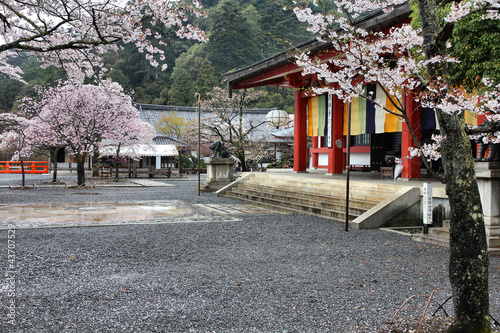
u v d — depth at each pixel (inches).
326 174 673.0
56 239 293.7
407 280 202.5
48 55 424.8
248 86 799.1
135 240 296.2
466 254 123.0
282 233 333.7
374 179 536.7
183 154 1711.4
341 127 655.1
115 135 971.9
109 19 343.0
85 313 152.9
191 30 374.0
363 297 175.6
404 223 374.9
